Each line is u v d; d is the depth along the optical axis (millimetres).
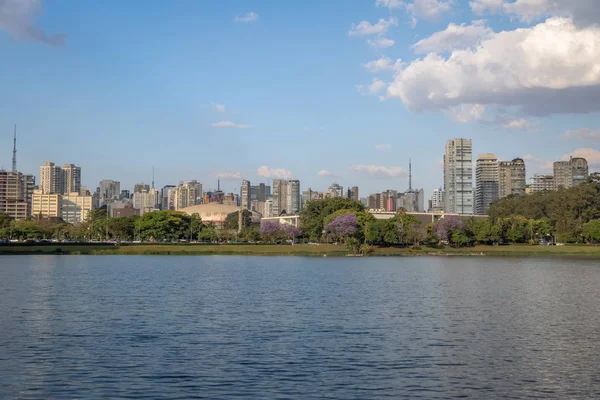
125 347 62750
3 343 64625
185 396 46875
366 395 47438
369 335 69750
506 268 185875
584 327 75938
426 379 51750
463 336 69562
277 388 48906
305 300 101938
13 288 118375
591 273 165500
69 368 54438
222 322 78312
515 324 77938
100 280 137625
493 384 50562
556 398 47188
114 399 46188
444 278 148125
